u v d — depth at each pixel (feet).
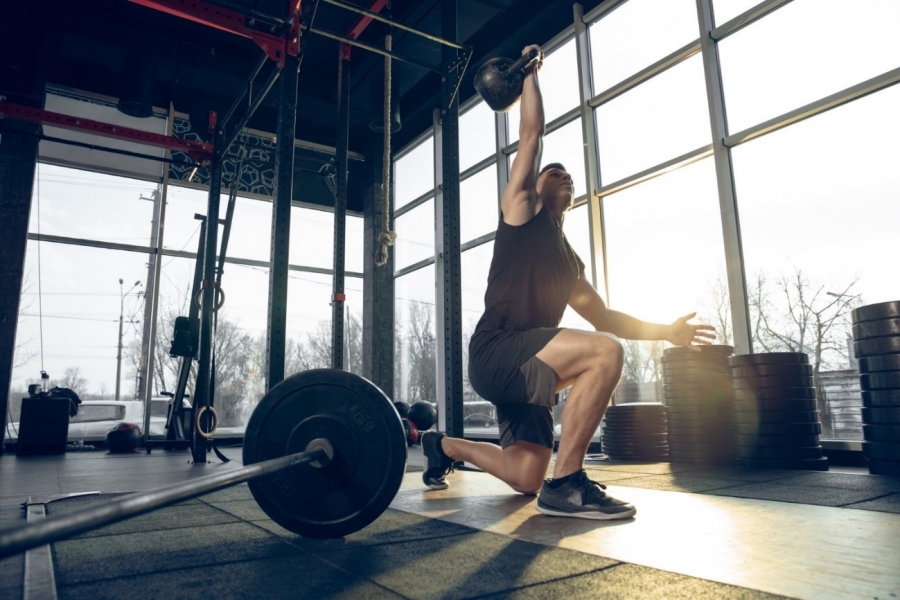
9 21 18.02
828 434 12.94
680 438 12.80
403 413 22.29
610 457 14.24
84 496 7.56
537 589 3.18
